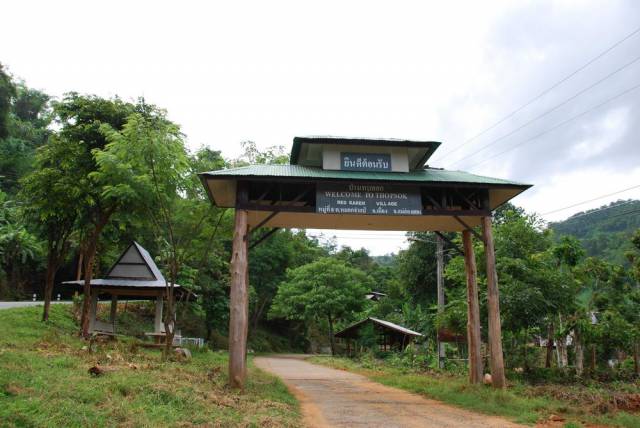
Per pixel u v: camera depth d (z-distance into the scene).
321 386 17.02
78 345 16.14
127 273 24.41
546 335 25.94
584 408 12.02
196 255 21.11
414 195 14.43
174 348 19.19
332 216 15.35
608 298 23.67
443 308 23.53
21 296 42.97
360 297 42.41
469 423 10.02
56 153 20.14
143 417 7.45
